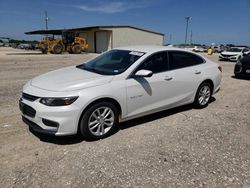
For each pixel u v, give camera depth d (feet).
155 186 9.48
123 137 13.69
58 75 14.35
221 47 171.73
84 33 142.92
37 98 12.11
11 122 15.39
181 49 17.66
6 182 9.46
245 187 9.59
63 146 12.46
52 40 106.01
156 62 15.57
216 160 11.49
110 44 126.11
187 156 11.76
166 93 16.01
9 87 25.55
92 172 10.25
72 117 12.01
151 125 15.55
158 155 11.78
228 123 16.29
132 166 10.78
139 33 133.08
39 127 12.19
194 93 18.25
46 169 10.39
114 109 13.58
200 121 16.52
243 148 12.76
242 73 34.01
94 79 13.08
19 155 11.46
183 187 9.47
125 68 14.21
